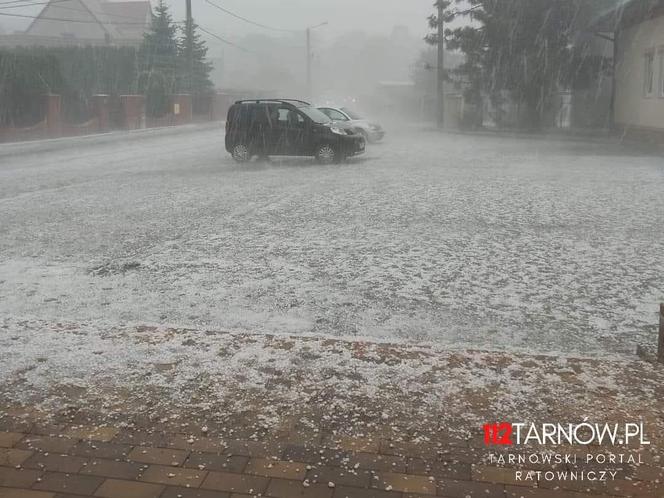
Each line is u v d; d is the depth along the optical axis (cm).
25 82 2736
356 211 986
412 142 2666
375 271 662
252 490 263
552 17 2855
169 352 403
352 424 314
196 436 303
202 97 4950
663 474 272
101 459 285
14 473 274
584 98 3078
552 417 319
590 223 886
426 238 803
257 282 628
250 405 332
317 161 1738
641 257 707
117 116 3566
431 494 261
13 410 328
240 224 898
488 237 806
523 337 489
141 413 325
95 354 400
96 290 607
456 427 310
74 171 1595
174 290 605
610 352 460
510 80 3186
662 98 2141
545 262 691
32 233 854
